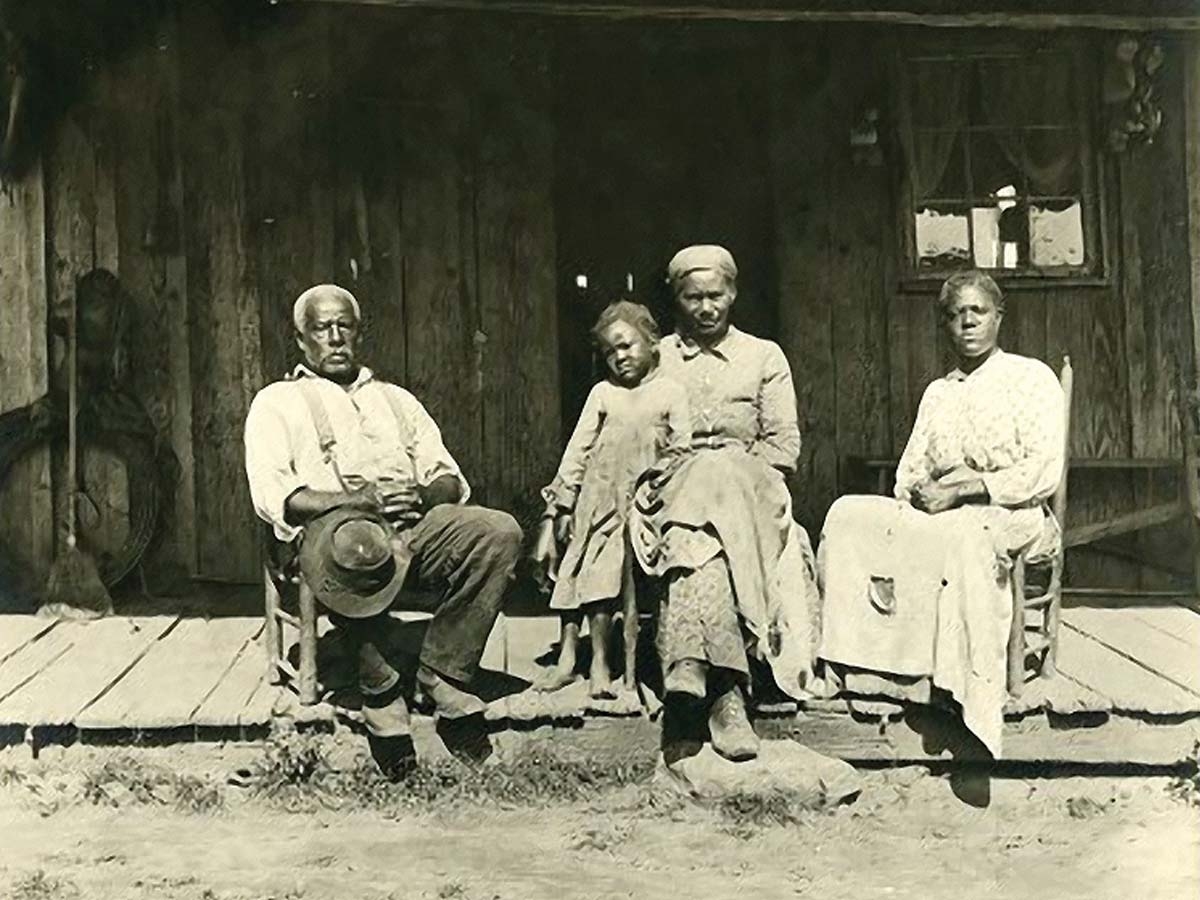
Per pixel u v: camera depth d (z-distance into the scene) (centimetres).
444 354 795
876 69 789
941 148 789
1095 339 790
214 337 788
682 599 630
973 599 629
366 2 698
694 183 802
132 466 779
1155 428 788
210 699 656
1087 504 793
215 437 790
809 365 798
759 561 634
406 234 793
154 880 586
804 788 628
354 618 638
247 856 603
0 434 774
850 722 645
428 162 793
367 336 790
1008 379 671
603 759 648
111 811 633
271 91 785
